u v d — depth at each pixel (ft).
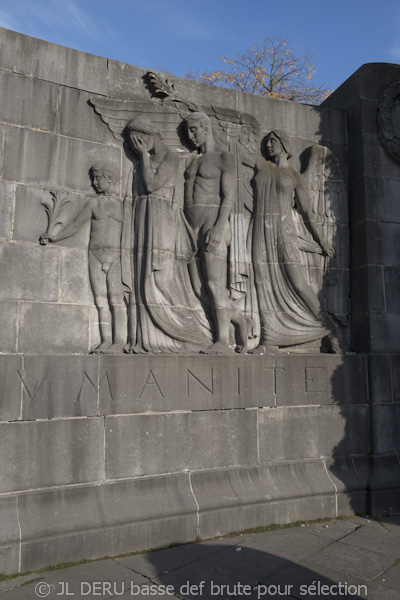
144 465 17.79
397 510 21.07
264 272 21.88
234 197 21.79
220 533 18.19
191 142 21.17
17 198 18.16
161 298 19.75
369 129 23.72
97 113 20.02
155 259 19.60
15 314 17.62
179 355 18.84
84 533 16.14
